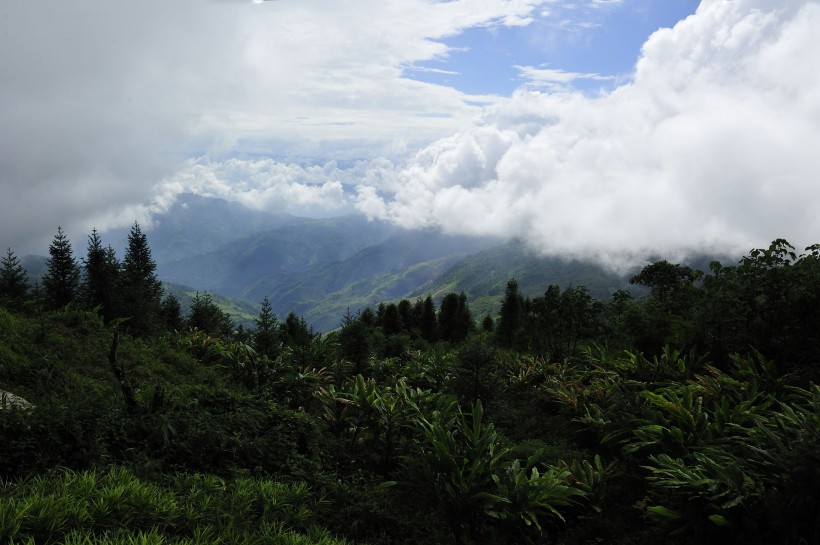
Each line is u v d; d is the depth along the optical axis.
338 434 9.73
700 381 10.46
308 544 4.51
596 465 8.05
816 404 6.88
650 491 7.11
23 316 13.90
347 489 7.00
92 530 3.60
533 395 14.63
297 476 7.05
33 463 5.00
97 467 5.23
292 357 17.55
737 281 12.54
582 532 6.71
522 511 6.76
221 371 14.22
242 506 5.15
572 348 21.77
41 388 8.52
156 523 4.18
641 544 6.21
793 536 5.00
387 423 8.97
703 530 5.82
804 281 11.16
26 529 3.46
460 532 6.55
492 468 7.59
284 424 8.59
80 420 5.85
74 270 20.86
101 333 13.78
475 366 11.90
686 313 15.37
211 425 7.41
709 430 7.77
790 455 5.40
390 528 6.43
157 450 6.40
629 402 9.92
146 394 8.87
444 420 9.41
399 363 21.30
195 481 5.61
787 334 11.46
